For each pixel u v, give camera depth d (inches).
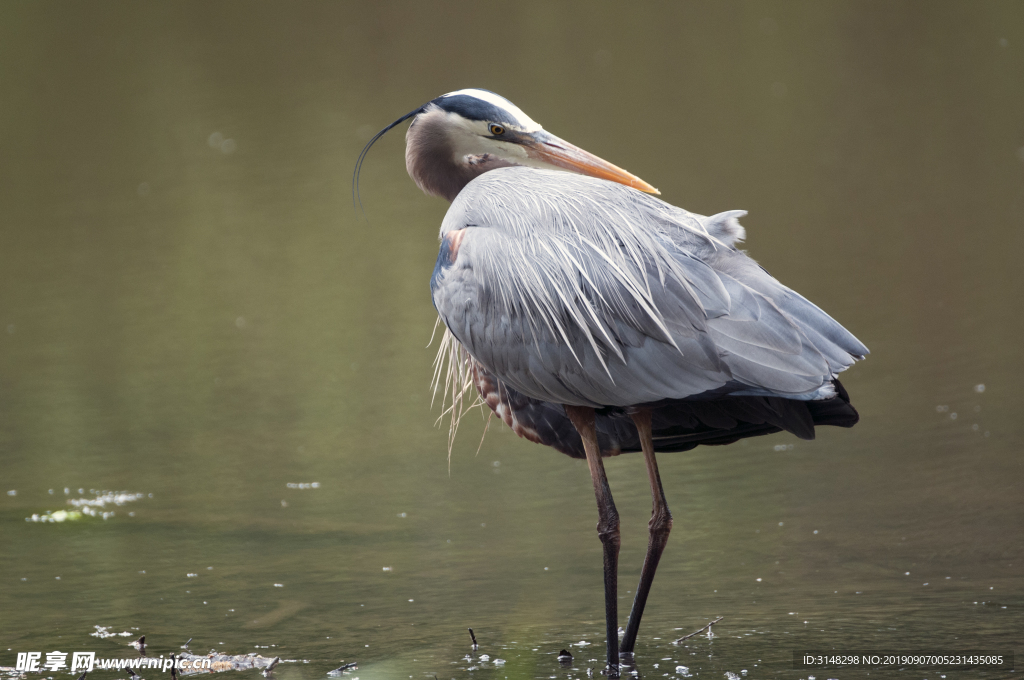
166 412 540.7
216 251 772.0
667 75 1120.2
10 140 1042.7
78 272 751.7
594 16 1354.6
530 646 304.5
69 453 495.2
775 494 412.2
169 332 650.2
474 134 334.3
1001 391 488.1
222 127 1030.4
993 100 970.7
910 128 922.7
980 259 653.9
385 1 1441.9
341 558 376.2
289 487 449.1
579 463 467.2
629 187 304.0
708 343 271.6
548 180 304.0
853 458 438.9
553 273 283.6
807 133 925.8
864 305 602.5
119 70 1222.9
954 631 295.7
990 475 406.6
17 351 632.4
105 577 365.1
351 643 310.0
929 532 364.8
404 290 690.8
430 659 297.0
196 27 1364.4
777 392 266.4
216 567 371.2
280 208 847.1
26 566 376.2
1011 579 326.3
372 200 850.1
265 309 677.3
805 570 344.8
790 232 723.4
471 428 514.9
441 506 423.8
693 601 329.7
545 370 289.3
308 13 1407.5
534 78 1126.4
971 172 810.2
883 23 1251.8
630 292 276.8
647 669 286.4
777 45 1200.8
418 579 356.5
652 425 315.6
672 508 409.1
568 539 386.6
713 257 282.8
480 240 295.7
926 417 470.0
